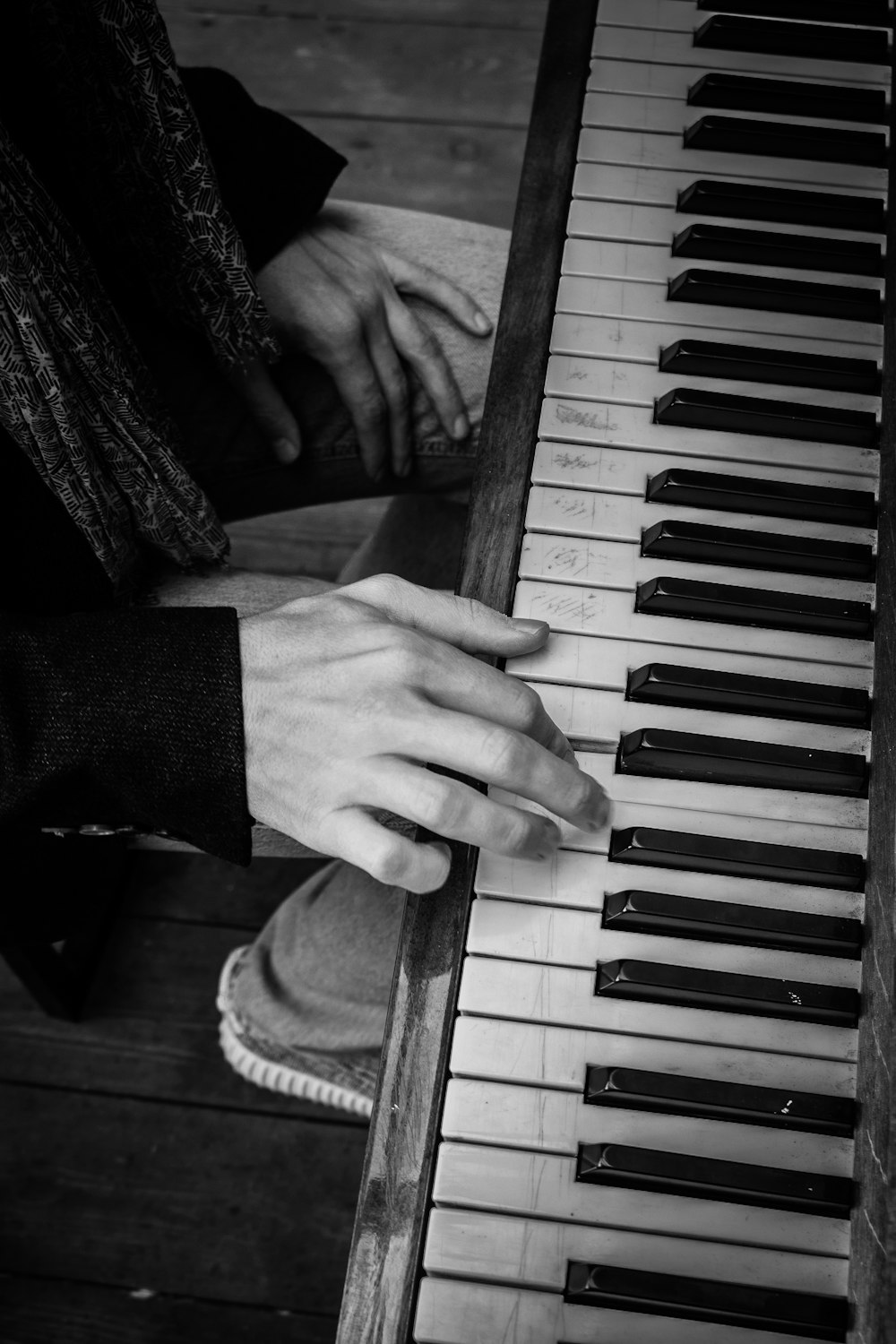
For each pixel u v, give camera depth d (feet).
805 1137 2.71
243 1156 4.79
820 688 2.93
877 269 3.26
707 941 2.80
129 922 5.26
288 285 3.76
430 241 4.09
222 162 3.76
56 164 3.48
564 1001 2.77
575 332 3.22
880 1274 2.55
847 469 3.11
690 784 2.90
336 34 7.46
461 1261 2.65
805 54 3.44
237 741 2.90
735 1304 2.62
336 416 3.93
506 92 7.24
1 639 2.95
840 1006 2.76
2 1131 4.87
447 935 2.80
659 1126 2.71
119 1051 5.00
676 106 3.41
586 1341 2.62
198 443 3.85
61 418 3.22
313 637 2.95
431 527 4.34
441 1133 2.71
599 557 3.05
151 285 3.63
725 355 3.16
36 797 2.91
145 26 3.23
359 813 2.87
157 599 3.64
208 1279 4.57
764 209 3.29
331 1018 4.31
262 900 5.30
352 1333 2.62
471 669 2.91
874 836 2.83
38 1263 4.61
